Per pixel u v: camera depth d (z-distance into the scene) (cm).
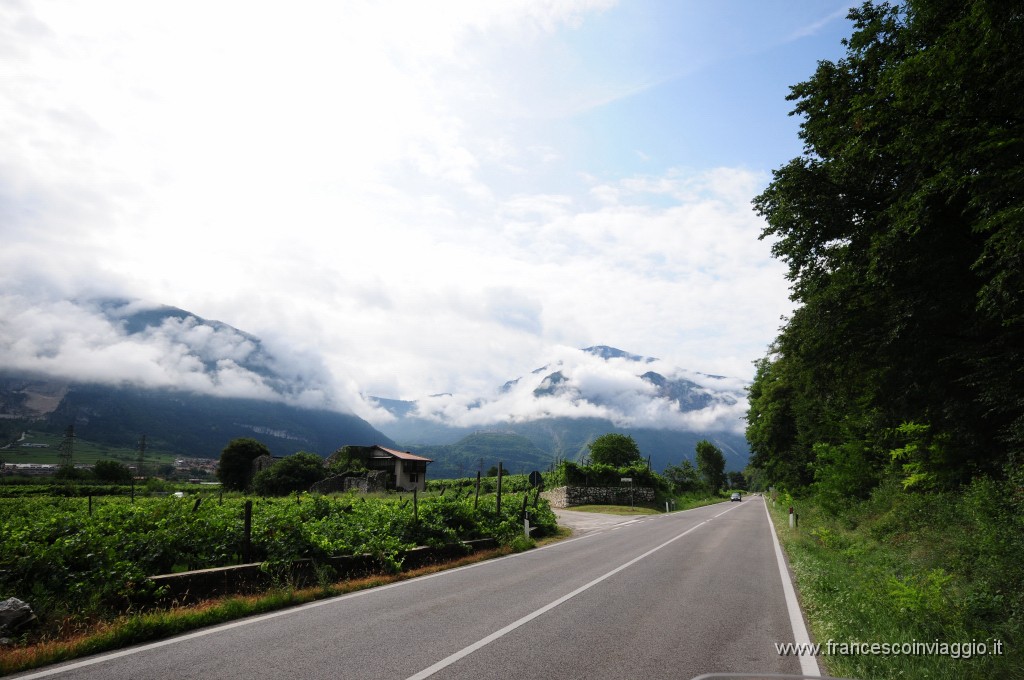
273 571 930
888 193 1277
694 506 6016
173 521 989
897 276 1185
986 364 1083
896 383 1391
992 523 927
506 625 711
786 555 1553
